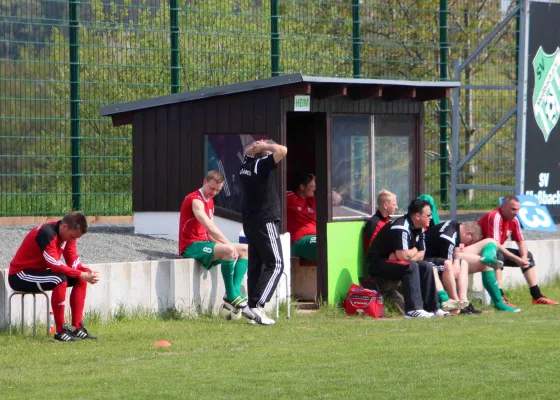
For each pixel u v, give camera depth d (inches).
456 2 2728.8
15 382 1018.7
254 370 1067.3
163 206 1895.9
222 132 1800.0
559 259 2126.0
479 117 2586.1
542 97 2281.0
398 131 1866.4
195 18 2191.2
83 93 2112.5
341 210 1785.2
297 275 1815.9
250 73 2252.7
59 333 1311.5
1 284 1368.1
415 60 2551.7
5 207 2055.9
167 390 959.6
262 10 2265.0
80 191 2123.5
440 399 909.8
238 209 1798.7
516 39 2600.9
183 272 1577.3
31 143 2071.9
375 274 1688.0
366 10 2503.7
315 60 2337.6
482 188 2311.8
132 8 2138.3
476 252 1754.4
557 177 2314.2
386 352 1180.5
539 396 917.8
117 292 1503.4
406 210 1875.0
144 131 1910.7
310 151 1947.6
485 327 1425.9
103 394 946.7
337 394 933.2
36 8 2066.9
